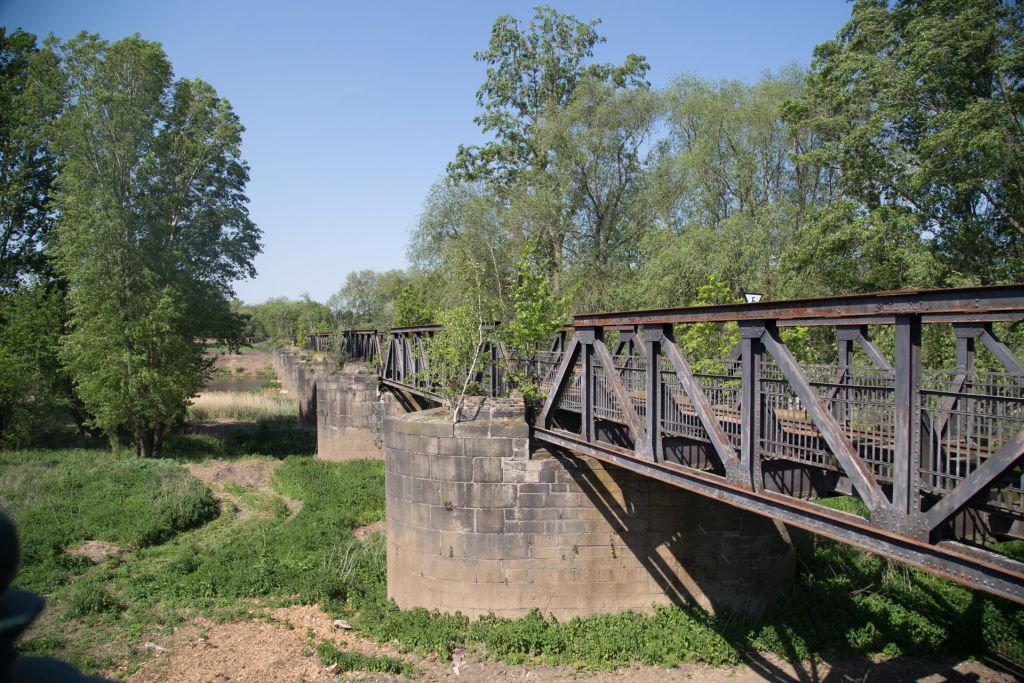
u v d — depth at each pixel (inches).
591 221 1009.5
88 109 869.2
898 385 183.9
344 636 404.8
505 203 1055.6
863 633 401.7
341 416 912.3
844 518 197.9
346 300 2230.6
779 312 218.7
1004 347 245.9
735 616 411.8
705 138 934.4
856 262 705.0
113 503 647.1
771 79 953.5
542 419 402.9
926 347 589.6
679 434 280.4
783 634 395.9
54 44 877.8
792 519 217.0
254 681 349.7
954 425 263.0
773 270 806.5
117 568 518.3
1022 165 562.6
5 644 42.1
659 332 279.6
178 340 884.0
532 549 407.8
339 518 613.3
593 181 962.1
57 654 377.1
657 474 284.0
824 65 761.0
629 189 984.3
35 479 721.6
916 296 177.0
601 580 409.7
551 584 409.1
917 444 180.7
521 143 1085.8
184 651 382.3
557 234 960.3
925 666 378.3
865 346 316.5
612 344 568.4
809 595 432.5
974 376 242.2
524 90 1067.9
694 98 960.9
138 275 874.1
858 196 729.6
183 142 1031.0
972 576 163.9
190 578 484.1
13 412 943.0
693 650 378.9
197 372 956.0
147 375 848.3
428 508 418.0
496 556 408.2
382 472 795.4
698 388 257.3
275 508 679.1
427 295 1144.8
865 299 191.0
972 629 402.9
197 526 634.2
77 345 844.0
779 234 800.3
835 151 717.9
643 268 868.6
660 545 413.1
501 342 449.1
